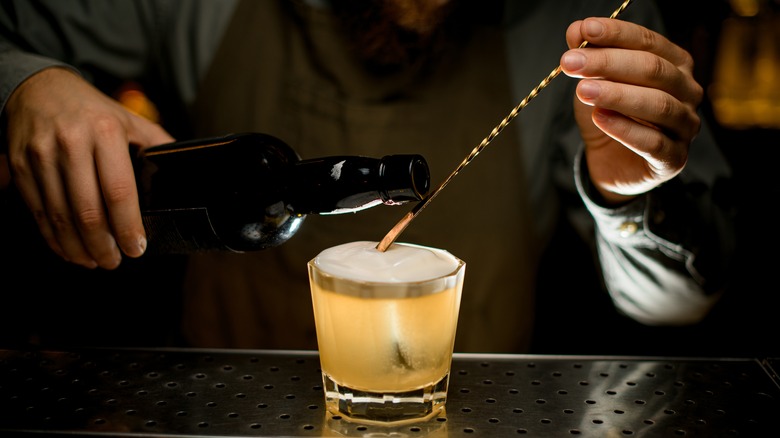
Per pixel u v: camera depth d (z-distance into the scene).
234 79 0.99
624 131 0.61
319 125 0.97
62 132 0.64
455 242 0.99
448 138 0.98
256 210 0.62
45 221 0.69
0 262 1.10
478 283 1.00
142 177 0.67
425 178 0.54
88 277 1.15
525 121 0.98
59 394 0.57
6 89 0.70
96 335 1.16
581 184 0.80
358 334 0.53
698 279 0.88
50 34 0.99
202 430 0.53
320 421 0.54
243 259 0.98
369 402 0.54
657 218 0.83
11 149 0.67
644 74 0.60
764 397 0.58
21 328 1.14
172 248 0.67
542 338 1.25
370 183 0.55
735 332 1.29
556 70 0.56
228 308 1.00
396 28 0.93
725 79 1.37
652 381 0.61
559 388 0.59
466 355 0.65
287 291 0.98
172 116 1.07
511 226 0.99
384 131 0.97
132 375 0.61
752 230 1.34
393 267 0.53
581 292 1.23
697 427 0.54
